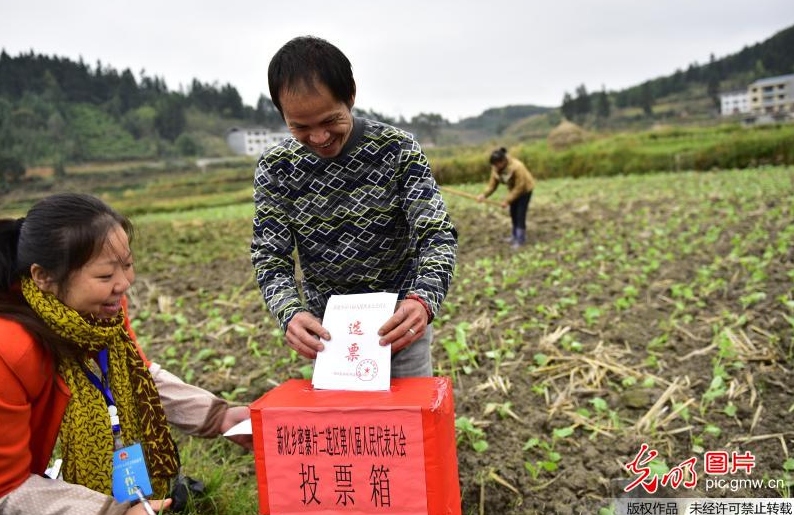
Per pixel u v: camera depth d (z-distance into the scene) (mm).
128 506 1994
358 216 2119
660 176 21406
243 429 2100
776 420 3359
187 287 7488
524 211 8555
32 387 1868
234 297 6719
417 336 1878
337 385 1877
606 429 3391
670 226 9289
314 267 2271
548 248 8367
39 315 1889
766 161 23000
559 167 27141
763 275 5523
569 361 4273
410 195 2084
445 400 1838
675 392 3715
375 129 2068
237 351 4887
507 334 4797
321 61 1787
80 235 1810
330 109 1831
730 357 4047
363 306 1945
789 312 4750
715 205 11008
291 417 1805
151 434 2188
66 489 1905
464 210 13477
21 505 1843
